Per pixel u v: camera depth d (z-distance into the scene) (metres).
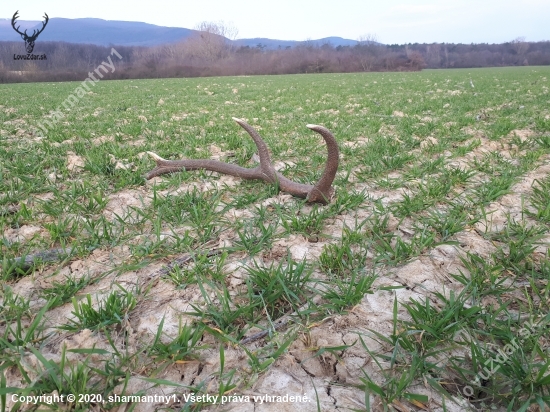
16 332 2.42
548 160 5.62
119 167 5.32
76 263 3.16
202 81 33.59
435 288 2.86
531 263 2.99
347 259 3.20
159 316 2.58
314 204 4.07
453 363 2.16
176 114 11.56
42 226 3.75
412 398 1.98
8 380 2.10
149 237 3.55
